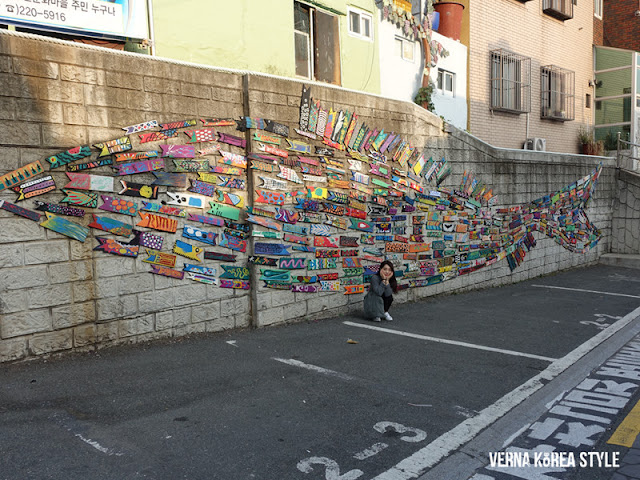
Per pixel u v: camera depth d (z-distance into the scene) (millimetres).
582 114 19422
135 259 5734
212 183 6340
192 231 6188
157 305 5941
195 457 3523
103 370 5035
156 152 5809
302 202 7270
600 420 4441
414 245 9125
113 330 5598
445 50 12875
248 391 4730
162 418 4102
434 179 9516
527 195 12117
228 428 3973
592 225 14891
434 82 12898
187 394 4594
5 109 4777
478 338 6785
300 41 9500
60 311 5203
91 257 5395
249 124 6570
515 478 3512
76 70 5207
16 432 3764
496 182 11094
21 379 4699
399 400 4633
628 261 14852
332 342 6434
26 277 4973
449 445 3818
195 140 6141
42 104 5000
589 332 7180
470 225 10398
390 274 7629
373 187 8336
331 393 4758
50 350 5156
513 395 4801
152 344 5879
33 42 4930
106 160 5430
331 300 7820
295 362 5594
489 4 14852
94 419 4031
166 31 7223
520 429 4258
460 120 13961
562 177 13336
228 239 6566
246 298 6855
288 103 7043
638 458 3787
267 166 6812
